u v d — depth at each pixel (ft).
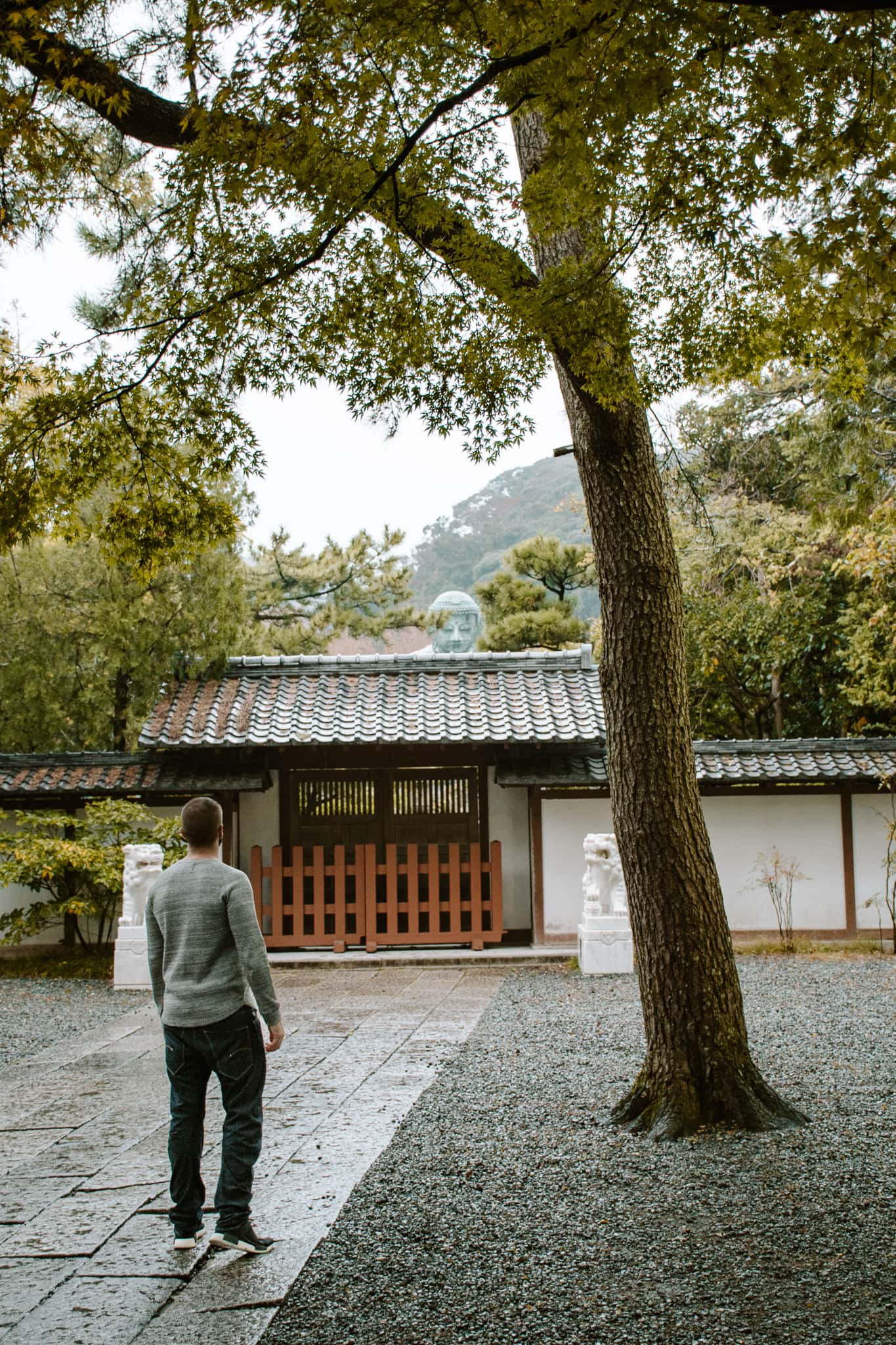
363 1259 12.91
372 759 46.44
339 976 39.52
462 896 45.75
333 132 14.64
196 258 16.94
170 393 18.19
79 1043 28.25
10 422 18.19
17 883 42.45
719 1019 18.65
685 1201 14.69
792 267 16.30
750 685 64.34
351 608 67.31
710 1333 10.82
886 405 46.03
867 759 44.37
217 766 44.65
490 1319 11.23
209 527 20.08
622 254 16.28
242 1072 13.23
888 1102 19.77
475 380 17.21
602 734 42.80
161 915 13.56
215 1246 13.20
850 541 48.93
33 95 15.66
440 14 13.43
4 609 49.57
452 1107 20.31
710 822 45.09
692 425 61.00
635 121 14.89
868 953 42.29
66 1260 13.19
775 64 13.39
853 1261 12.49
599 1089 21.34
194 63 14.48
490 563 186.60
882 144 14.20
